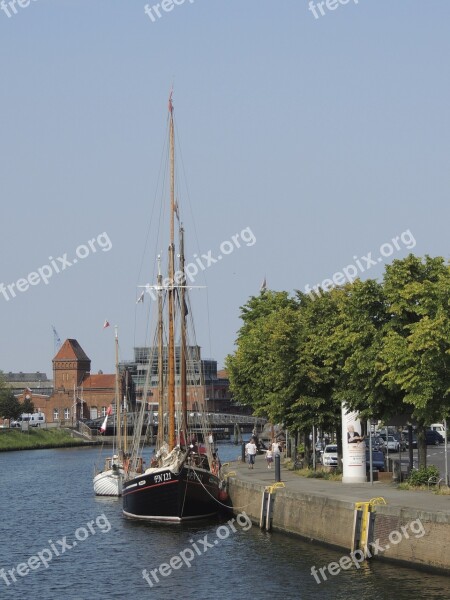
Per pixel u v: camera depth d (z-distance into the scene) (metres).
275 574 51.41
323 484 67.25
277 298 106.62
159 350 90.06
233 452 174.38
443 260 61.72
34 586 53.59
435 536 46.50
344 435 68.12
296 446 99.25
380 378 60.75
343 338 65.31
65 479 126.69
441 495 56.09
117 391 115.44
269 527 64.38
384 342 60.78
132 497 74.94
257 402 98.06
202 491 72.94
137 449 88.88
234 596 48.16
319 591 47.25
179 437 76.50
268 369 84.56
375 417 64.50
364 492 59.31
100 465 154.38
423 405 56.38
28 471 143.50
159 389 90.00
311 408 77.50
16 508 91.56
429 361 56.22
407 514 48.44
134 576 54.91
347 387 68.06
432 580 45.72
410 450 66.75
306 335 77.56
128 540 66.00
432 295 58.25
